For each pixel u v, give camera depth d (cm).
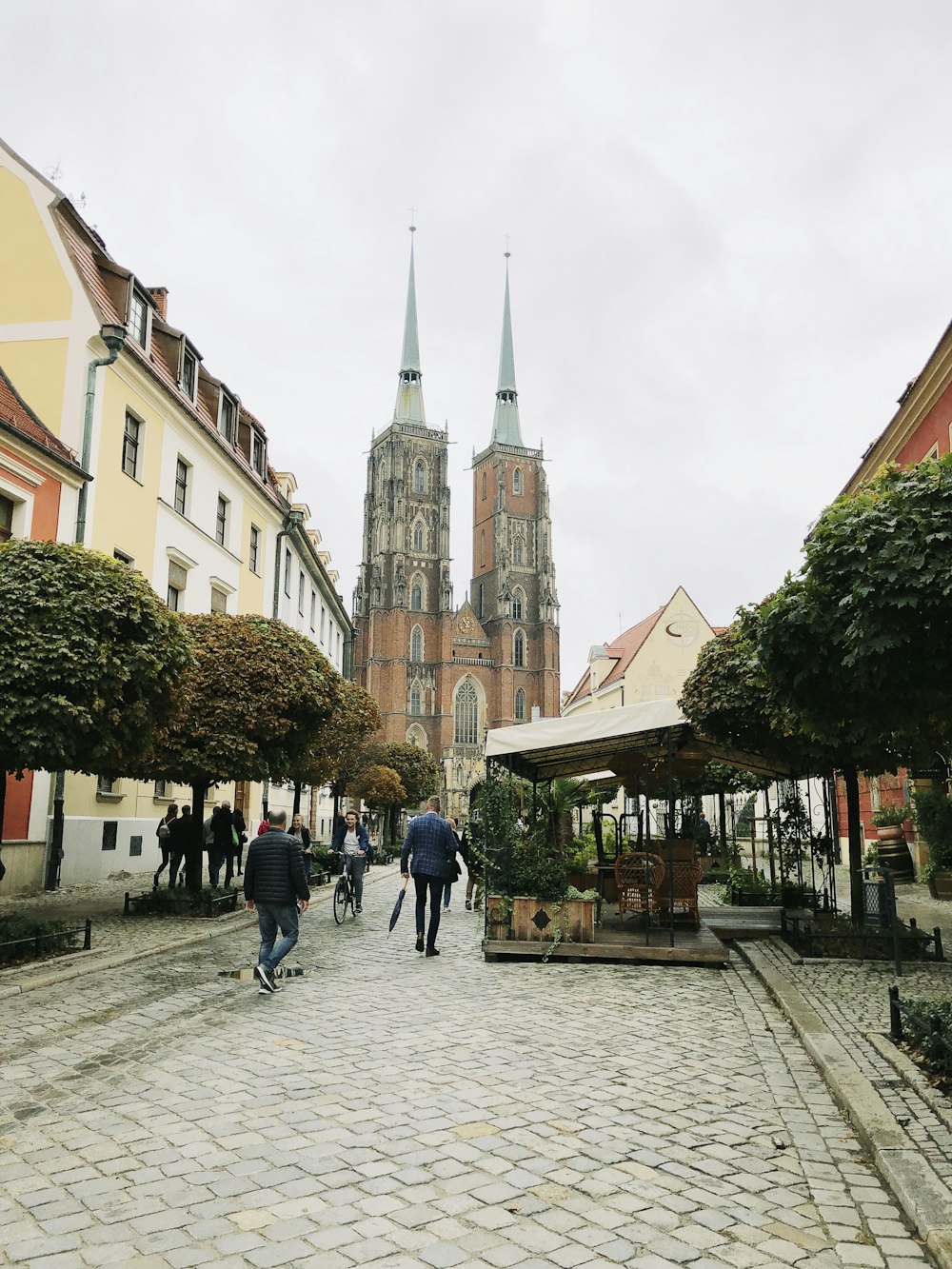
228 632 1656
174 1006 890
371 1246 398
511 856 1300
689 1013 897
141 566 2295
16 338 2044
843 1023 808
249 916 1598
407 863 1279
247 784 3244
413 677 10812
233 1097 603
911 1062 664
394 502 10988
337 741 2722
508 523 11738
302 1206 436
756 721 1263
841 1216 437
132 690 1195
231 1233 409
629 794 1939
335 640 5634
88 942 1166
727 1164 500
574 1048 750
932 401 2105
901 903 1880
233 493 3003
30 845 1828
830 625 707
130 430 2275
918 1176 461
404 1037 779
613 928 1448
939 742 816
